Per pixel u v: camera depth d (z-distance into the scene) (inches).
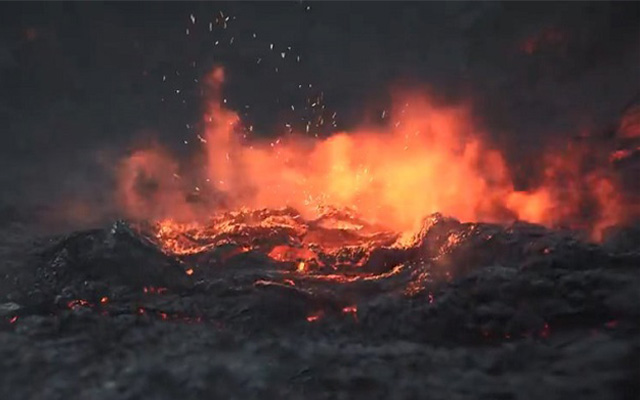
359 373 403.5
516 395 380.2
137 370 404.5
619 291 444.5
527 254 480.4
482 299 456.4
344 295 485.4
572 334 434.9
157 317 472.7
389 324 455.2
